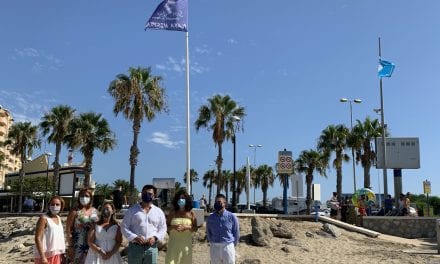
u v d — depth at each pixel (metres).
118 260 7.81
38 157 80.00
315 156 58.75
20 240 18.59
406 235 22.31
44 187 65.81
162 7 18.84
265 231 16.20
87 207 8.46
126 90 32.31
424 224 22.34
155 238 7.73
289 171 22.19
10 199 68.88
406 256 15.46
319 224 19.89
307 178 59.28
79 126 44.25
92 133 44.28
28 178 70.69
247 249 15.16
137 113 32.44
